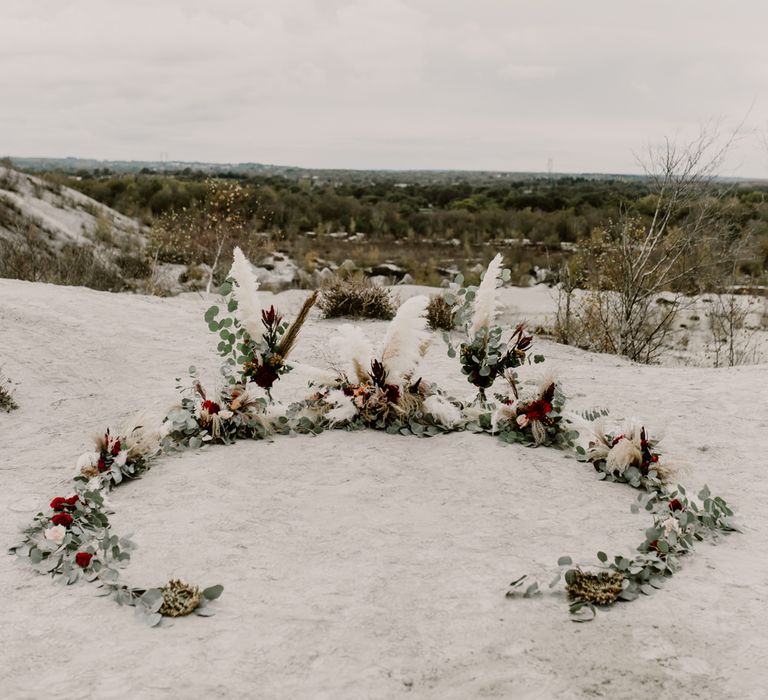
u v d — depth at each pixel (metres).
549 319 14.15
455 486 4.78
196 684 2.82
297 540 4.04
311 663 2.95
